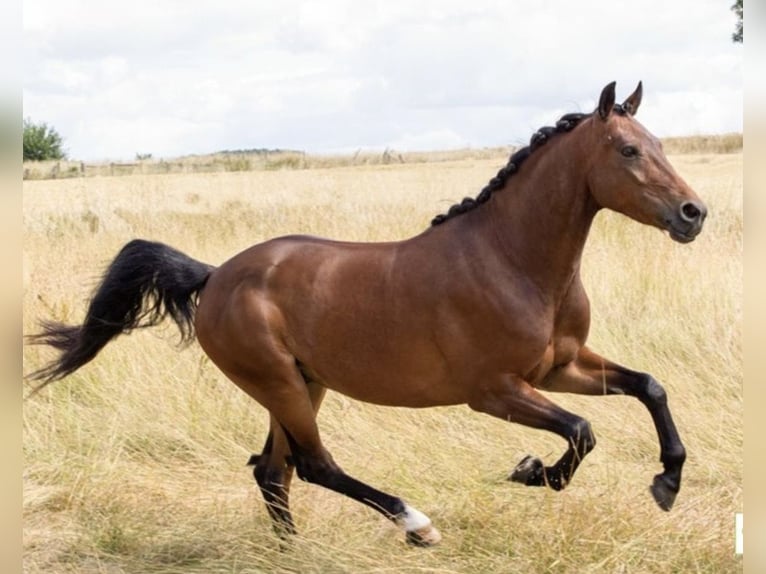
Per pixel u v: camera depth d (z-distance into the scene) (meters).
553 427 4.56
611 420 6.57
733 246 10.91
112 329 5.56
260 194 18.52
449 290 4.70
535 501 5.34
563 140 4.62
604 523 4.78
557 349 4.76
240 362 5.17
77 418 6.82
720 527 4.83
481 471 5.95
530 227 4.64
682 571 4.55
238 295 5.15
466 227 4.83
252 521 5.40
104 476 5.98
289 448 5.28
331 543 4.95
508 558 4.68
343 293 4.95
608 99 4.45
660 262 9.75
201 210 16.41
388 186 18.53
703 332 7.86
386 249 5.00
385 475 5.93
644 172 4.37
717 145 31.70
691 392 6.95
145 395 7.07
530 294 4.62
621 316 8.53
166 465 6.46
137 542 5.27
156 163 34.94
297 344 5.06
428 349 4.77
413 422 6.71
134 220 14.26
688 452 6.21
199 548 5.16
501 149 34.41
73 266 10.06
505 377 4.66
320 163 35.19
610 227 11.95
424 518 4.77
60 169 32.44
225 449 6.58
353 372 4.96
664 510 4.60
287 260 5.15
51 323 5.71
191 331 5.55
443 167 26.25
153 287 5.51
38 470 6.12
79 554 5.20
